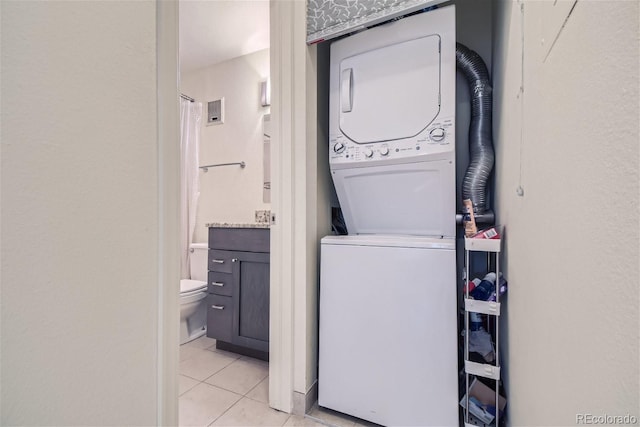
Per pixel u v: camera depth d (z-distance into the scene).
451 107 1.21
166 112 0.58
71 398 0.43
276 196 1.35
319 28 1.31
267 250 1.74
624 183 0.31
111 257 0.48
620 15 0.32
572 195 0.45
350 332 1.25
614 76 0.34
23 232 0.39
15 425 0.38
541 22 0.62
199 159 2.74
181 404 1.38
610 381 0.34
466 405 1.07
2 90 0.37
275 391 1.34
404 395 1.14
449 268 1.11
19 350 0.38
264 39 2.36
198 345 2.09
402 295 1.17
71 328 0.43
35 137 0.40
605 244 0.35
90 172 0.46
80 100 0.44
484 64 1.44
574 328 0.44
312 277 1.38
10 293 0.37
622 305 0.31
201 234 2.72
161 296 0.56
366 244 1.24
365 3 1.23
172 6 0.59
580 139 0.43
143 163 0.53
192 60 2.65
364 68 1.37
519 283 0.82
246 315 1.81
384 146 1.31
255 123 2.54
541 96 0.62
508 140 1.01
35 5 0.40
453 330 1.09
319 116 1.52
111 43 0.48
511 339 0.94
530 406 0.70
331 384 1.28
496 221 1.29
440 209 1.33
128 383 0.51
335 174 1.47
